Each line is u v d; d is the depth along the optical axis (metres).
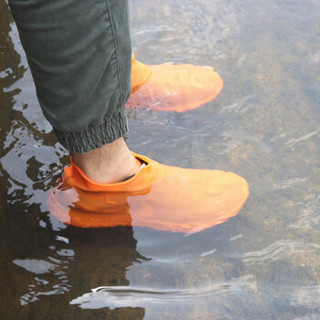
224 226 1.43
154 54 2.04
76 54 1.04
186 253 1.37
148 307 1.23
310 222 1.43
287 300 1.23
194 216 1.44
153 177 1.45
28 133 1.72
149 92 1.81
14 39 2.11
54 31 1.01
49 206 1.48
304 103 1.80
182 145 1.68
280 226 1.42
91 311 1.23
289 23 2.16
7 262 1.35
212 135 1.71
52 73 1.08
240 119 1.76
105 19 1.03
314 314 1.20
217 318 1.20
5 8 2.30
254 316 1.20
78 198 1.45
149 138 1.71
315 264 1.32
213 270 1.32
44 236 1.42
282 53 2.02
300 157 1.62
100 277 1.31
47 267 1.34
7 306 1.24
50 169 1.60
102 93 1.12
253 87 1.87
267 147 1.66
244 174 1.58
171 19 2.22
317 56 1.99
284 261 1.33
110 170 1.38
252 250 1.36
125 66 1.14
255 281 1.28
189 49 2.06
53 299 1.26
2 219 1.46
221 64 1.98
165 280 1.30
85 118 1.15
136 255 1.37
